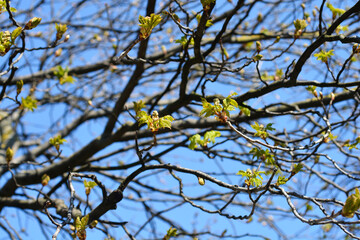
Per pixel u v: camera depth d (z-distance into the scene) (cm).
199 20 400
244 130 455
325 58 403
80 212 388
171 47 625
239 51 624
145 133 580
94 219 354
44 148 670
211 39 619
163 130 576
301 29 415
